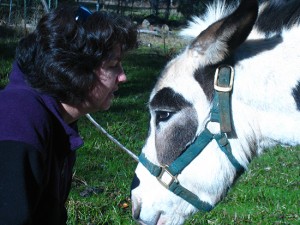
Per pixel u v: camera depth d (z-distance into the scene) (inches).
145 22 642.8
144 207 111.3
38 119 73.1
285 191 196.9
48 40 75.9
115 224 163.6
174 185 108.5
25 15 429.4
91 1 804.0
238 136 105.7
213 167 106.8
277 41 107.2
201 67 104.0
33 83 77.0
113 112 284.0
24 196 68.6
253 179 206.1
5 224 67.4
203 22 115.4
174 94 105.2
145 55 460.1
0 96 74.6
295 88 103.0
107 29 77.9
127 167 211.2
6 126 70.5
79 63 76.3
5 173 68.3
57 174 79.0
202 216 170.4
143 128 262.8
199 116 104.7
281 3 111.1
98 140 238.2
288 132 104.8
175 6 820.6
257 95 103.7
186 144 106.0
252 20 95.9
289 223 171.8
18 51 79.4
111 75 81.4
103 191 187.5
